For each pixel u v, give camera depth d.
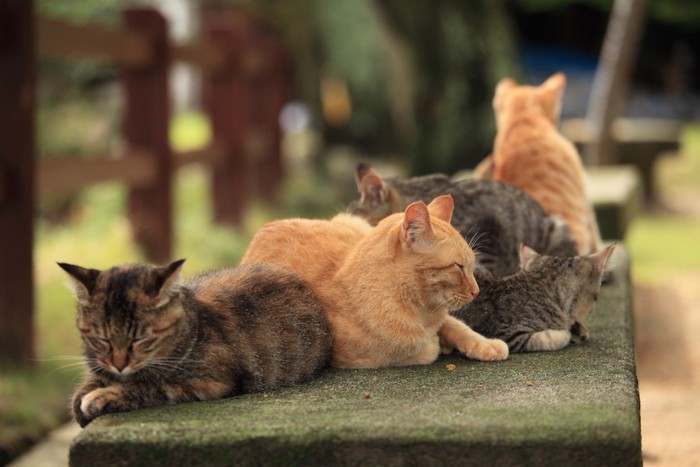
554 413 4.24
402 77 16.55
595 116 17.86
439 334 5.52
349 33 23.12
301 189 21.16
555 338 5.59
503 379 4.91
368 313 5.12
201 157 15.55
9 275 9.25
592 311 6.41
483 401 4.49
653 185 21.81
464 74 15.88
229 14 19.61
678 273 14.89
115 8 17.91
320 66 23.86
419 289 5.12
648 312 12.52
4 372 8.88
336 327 5.18
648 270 15.11
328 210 20.00
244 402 4.58
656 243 17.33
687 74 37.12
